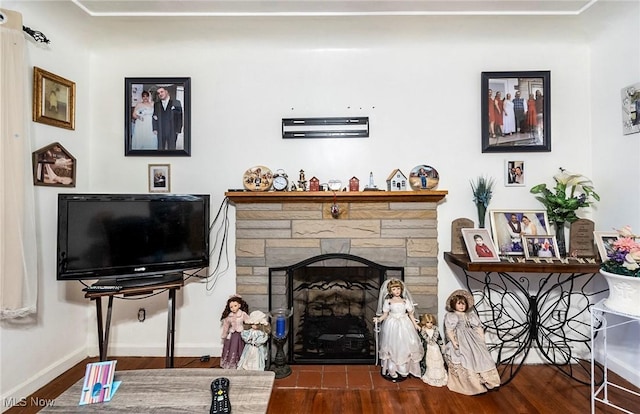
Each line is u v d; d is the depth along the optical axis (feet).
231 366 7.00
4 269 5.71
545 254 7.24
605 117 7.58
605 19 7.09
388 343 7.11
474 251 7.10
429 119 8.17
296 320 8.27
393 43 8.05
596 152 7.85
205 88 8.25
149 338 8.23
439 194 7.51
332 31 7.61
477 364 6.61
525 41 7.98
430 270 7.79
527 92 8.09
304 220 7.82
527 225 7.75
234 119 8.25
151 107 8.20
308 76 8.24
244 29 7.53
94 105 8.27
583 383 6.92
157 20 7.19
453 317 7.03
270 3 6.63
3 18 5.77
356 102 8.21
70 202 6.22
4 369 6.11
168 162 8.24
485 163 8.14
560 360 7.85
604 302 5.87
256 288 7.83
